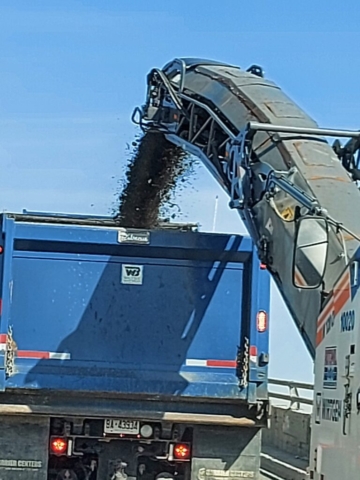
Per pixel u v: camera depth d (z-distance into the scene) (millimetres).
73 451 10789
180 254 10867
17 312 10617
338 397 7043
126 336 10781
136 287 10836
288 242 8445
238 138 9617
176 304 10875
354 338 6770
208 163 11469
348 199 8000
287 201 8562
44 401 10633
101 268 10797
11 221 10594
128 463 10953
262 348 10883
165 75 12984
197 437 10820
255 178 9297
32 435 10609
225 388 10812
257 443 10859
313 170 8492
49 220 11609
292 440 18734
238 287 10953
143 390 10727
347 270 7066
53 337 10664
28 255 10664
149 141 13969
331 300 7391
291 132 9016
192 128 11953
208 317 10914
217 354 10875
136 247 10797
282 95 10531
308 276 7430
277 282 8758
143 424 10836
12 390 10539
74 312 10719
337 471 6973
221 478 10797
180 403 10836
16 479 10547
